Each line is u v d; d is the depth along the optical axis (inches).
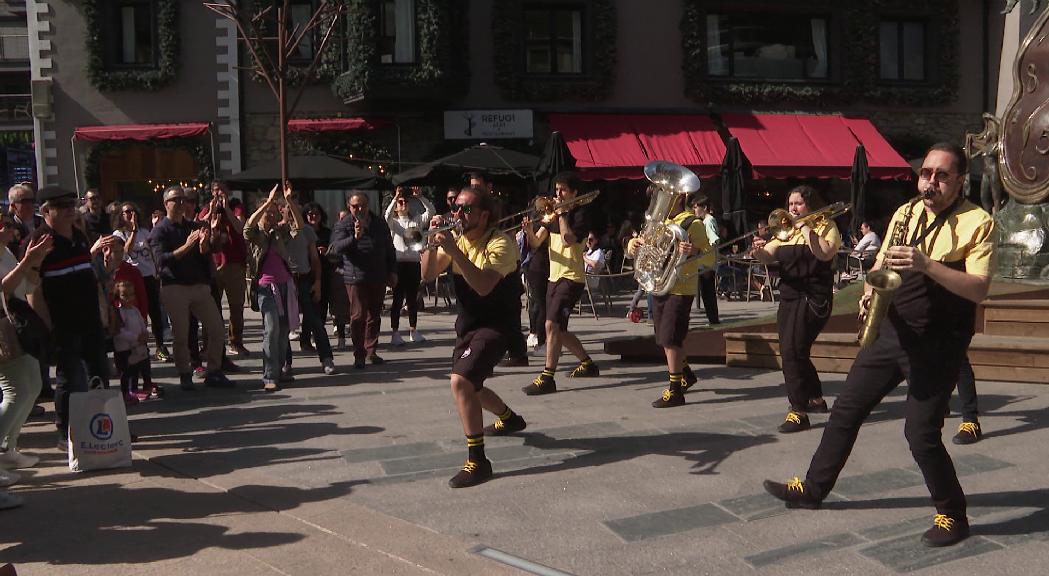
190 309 315.9
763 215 837.8
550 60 813.2
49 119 761.6
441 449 224.7
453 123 779.4
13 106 1414.9
